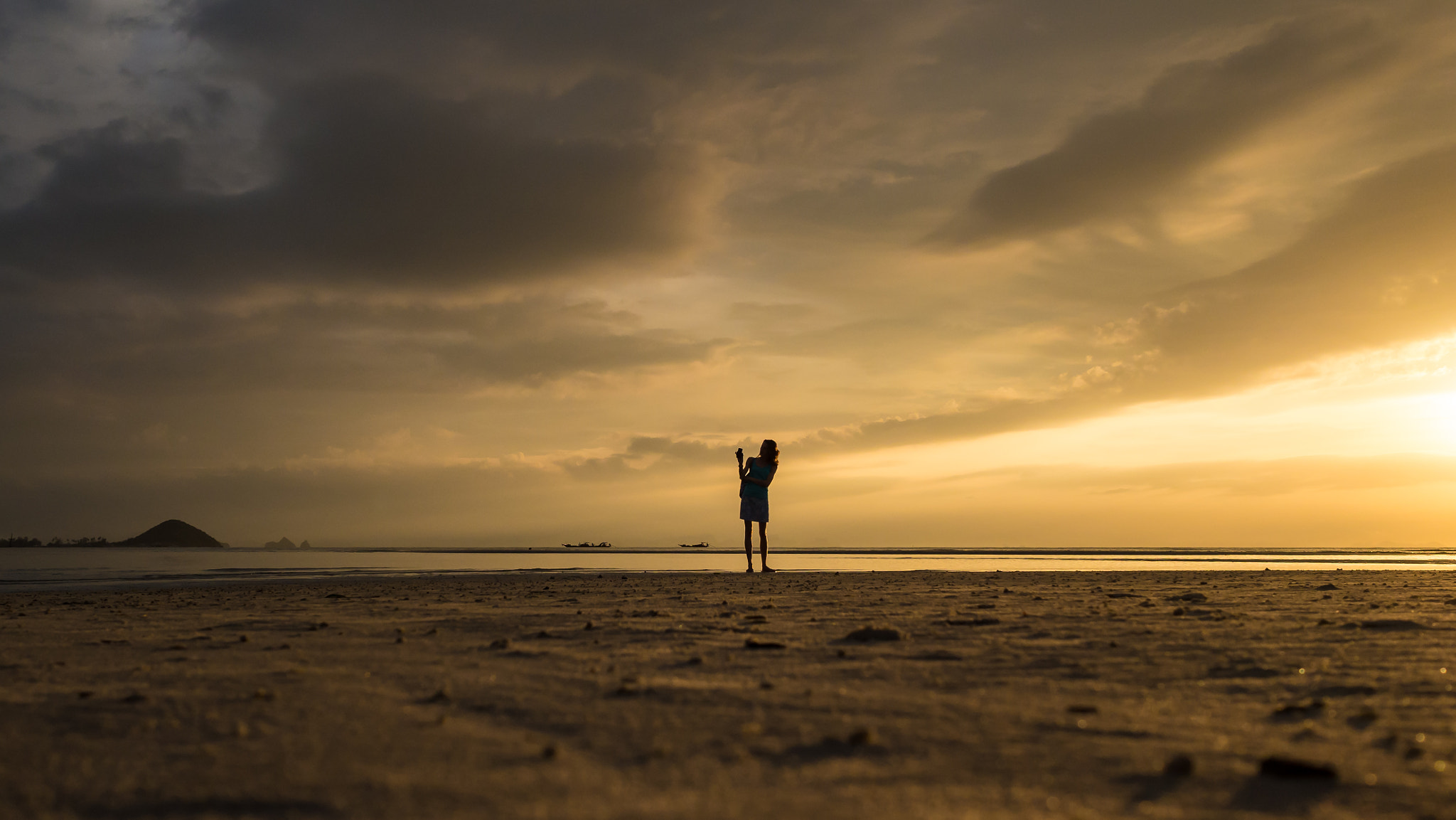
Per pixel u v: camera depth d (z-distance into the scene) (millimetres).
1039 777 2234
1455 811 1967
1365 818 1929
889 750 2508
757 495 14461
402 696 3375
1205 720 2877
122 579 12570
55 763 2424
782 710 3051
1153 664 4012
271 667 4109
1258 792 2109
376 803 2057
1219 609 6574
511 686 3555
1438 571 13906
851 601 7660
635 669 3969
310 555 26906
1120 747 2535
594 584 10742
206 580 12383
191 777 2279
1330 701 3162
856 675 3750
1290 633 5070
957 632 5203
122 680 3762
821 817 1924
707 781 2215
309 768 2357
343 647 4824
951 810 1975
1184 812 1963
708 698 3252
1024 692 3363
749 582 10828
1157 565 19359
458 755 2490
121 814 2014
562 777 2254
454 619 6277
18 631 5770
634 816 1937
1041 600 7711
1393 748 2512
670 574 13641
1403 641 4684
